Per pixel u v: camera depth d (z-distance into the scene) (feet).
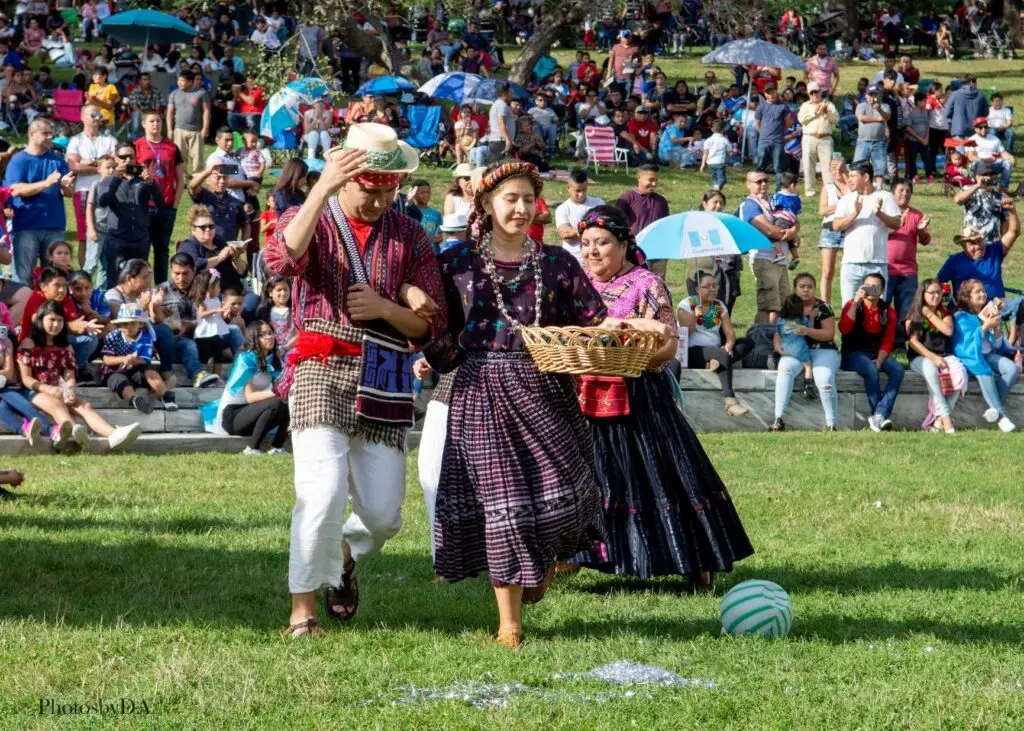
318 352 34.88
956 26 292.61
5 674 31.65
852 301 91.76
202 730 28.30
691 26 263.70
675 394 44.06
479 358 35.50
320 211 33.81
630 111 182.91
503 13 280.10
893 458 74.33
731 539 42.83
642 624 37.96
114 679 31.35
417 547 48.06
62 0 253.44
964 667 33.94
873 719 29.84
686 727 29.09
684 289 121.60
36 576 41.86
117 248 93.30
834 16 273.54
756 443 79.92
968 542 50.85
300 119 162.09
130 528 50.34
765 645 35.86
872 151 164.86
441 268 35.91
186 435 77.61
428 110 172.45
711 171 176.55
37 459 70.33
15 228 92.68
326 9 184.03
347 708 29.94
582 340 34.09
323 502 34.45
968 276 97.66
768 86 186.91
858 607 40.42
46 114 171.12
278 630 36.01
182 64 167.22
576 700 30.78
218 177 95.50
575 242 95.71
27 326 75.25
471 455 35.06
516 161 35.55
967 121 184.03
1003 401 92.89
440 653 34.12
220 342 85.05
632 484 41.75
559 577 44.32
